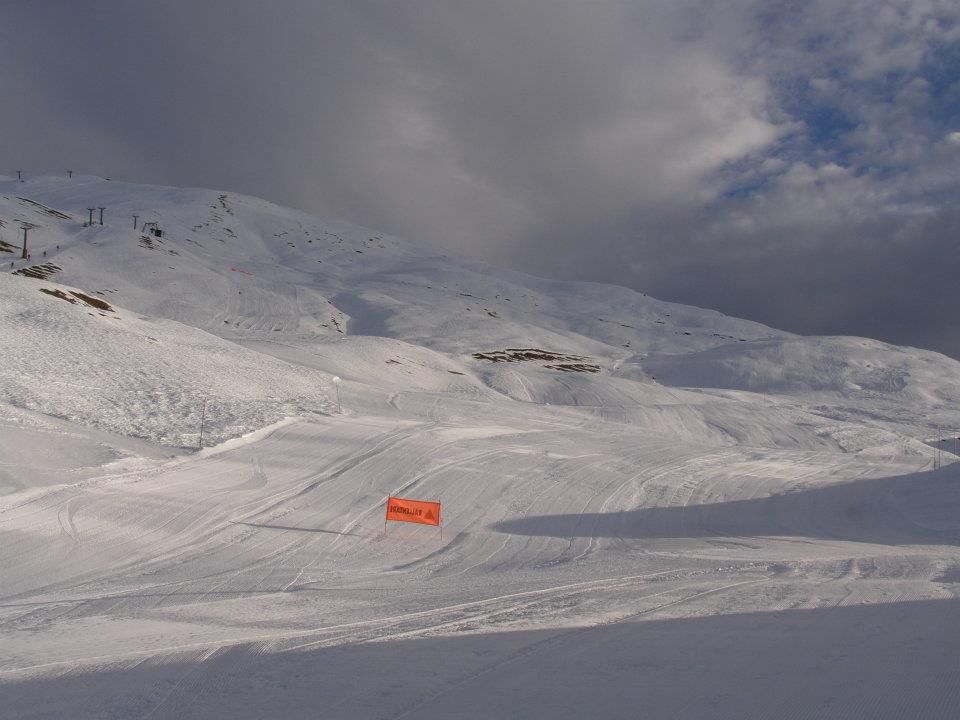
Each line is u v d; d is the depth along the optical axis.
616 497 21.44
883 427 52.75
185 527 14.05
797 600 9.78
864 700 5.56
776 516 21.88
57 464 16.19
